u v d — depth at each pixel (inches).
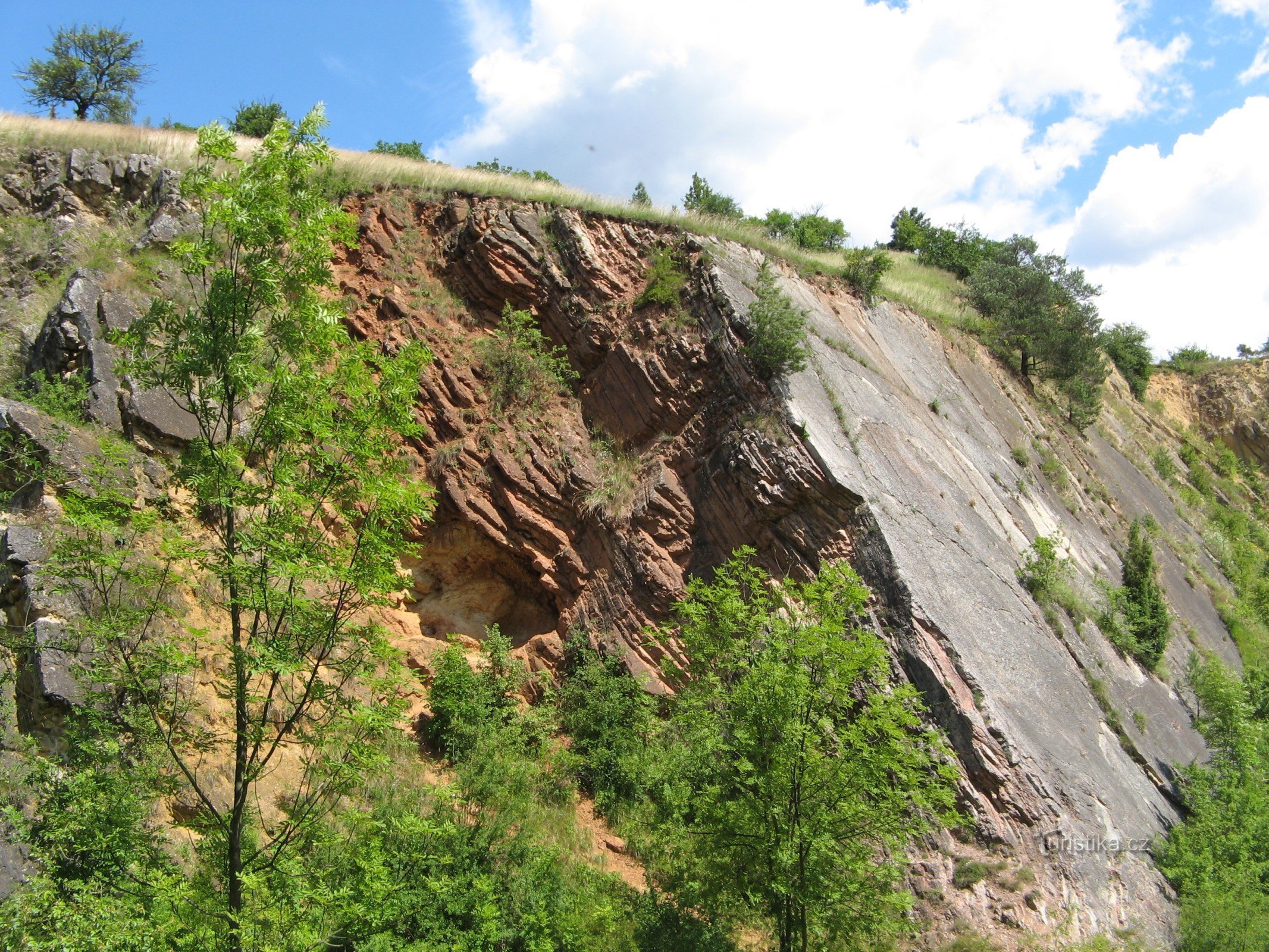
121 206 629.3
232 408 251.6
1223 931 419.5
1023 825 438.9
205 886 235.9
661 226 709.9
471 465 598.9
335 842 272.2
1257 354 1761.8
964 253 1423.5
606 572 572.4
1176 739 608.4
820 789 327.9
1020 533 700.7
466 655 559.5
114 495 254.5
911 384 778.8
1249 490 1448.1
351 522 269.7
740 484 555.5
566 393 649.6
